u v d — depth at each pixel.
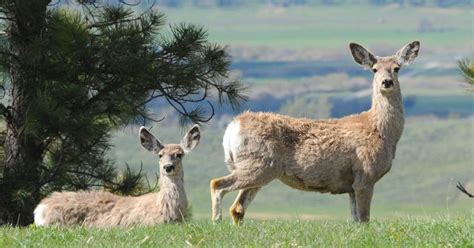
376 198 152.50
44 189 38.84
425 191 156.88
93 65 37.84
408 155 181.25
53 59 37.59
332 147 30.61
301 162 30.61
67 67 37.66
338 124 30.98
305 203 148.50
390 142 30.84
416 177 165.88
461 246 22.94
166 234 24.98
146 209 29.06
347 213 132.88
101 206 29.72
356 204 30.78
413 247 23.16
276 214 129.88
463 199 147.50
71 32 36.75
